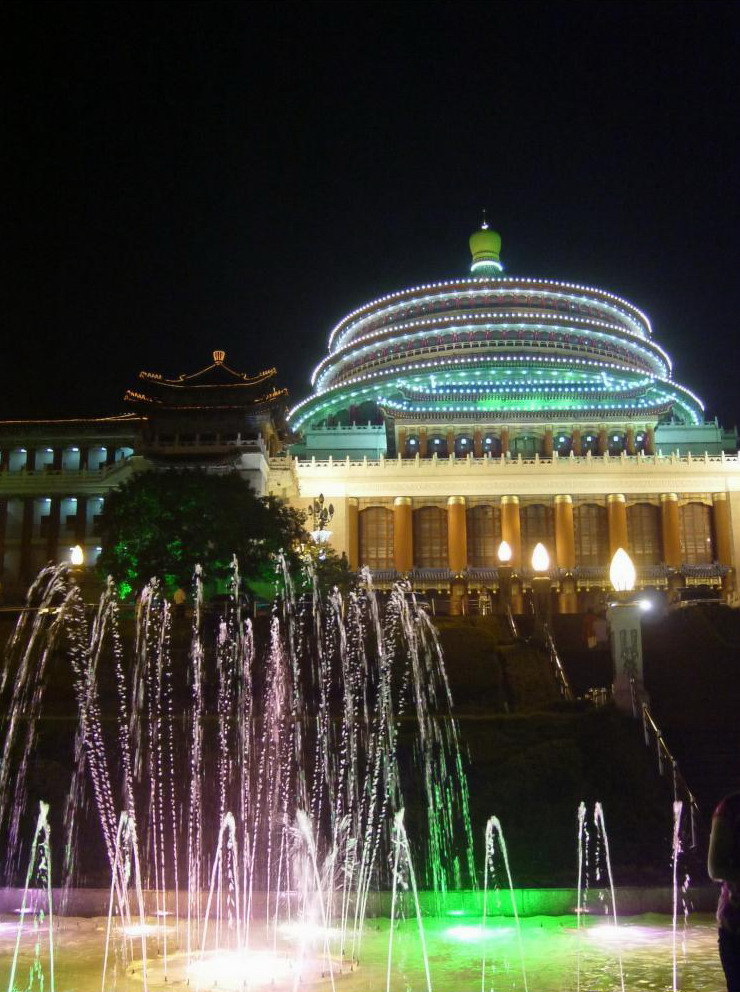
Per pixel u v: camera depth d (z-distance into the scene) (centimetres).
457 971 2042
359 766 3388
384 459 9606
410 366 11312
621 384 11300
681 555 9250
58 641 5088
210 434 9012
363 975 2031
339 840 3092
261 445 8600
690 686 4106
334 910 2605
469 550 9306
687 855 2814
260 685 4484
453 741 3403
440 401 10375
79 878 2912
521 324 11800
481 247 13388
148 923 2536
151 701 4353
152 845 3112
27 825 3147
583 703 3853
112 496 6034
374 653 4728
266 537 5847
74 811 3216
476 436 10038
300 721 3825
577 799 3091
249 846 3105
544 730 3438
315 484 9381
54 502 9031
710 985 1898
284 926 2470
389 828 3114
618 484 9350
